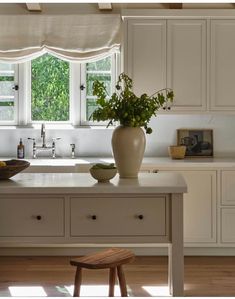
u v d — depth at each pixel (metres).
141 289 4.79
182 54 6.03
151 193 3.48
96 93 3.78
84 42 6.35
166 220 3.49
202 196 5.84
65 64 6.64
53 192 3.46
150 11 5.98
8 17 6.37
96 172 3.64
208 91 6.04
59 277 5.15
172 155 6.27
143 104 3.81
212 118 6.55
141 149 3.84
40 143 6.56
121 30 6.35
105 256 3.69
